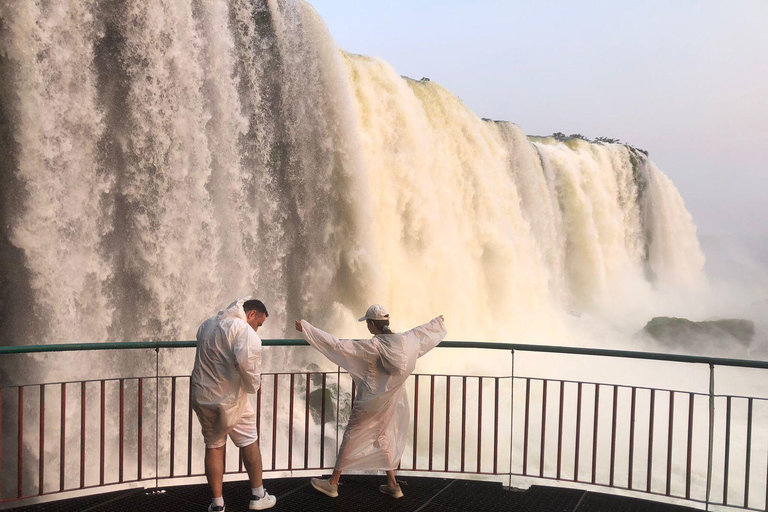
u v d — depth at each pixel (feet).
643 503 17.44
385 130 68.54
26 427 43.21
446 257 74.74
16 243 42.96
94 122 45.70
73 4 43.75
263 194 57.72
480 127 82.99
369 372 16.78
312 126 59.72
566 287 106.32
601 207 110.42
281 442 47.19
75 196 45.24
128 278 48.49
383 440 17.07
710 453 17.24
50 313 44.50
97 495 16.93
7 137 41.98
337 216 62.49
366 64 67.62
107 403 46.55
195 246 52.24
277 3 56.59
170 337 50.60
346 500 17.19
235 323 15.24
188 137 51.01
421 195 71.46
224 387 15.17
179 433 48.70
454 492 17.90
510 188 86.22
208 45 52.06
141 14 47.29
